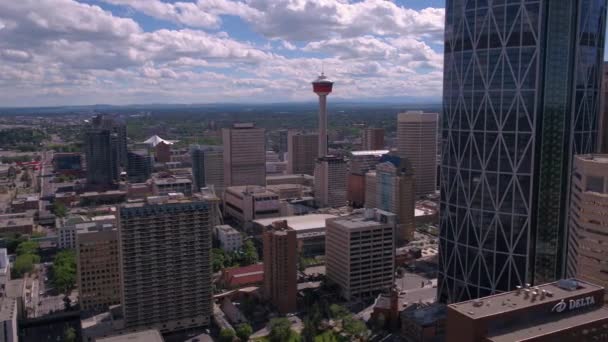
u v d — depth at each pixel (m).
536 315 176.12
